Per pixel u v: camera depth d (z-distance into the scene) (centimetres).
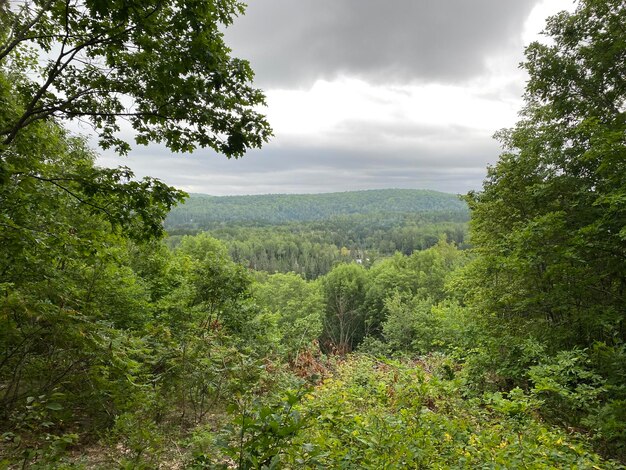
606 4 923
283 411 268
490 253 1210
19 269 464
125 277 932
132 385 468
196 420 590
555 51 1030
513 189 1165
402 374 711
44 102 556
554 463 384
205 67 501
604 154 759
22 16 489
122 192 559
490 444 408
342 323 4694
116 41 488
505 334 994
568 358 705
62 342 408
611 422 557
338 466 321
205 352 630
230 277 1174
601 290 912
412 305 3716
